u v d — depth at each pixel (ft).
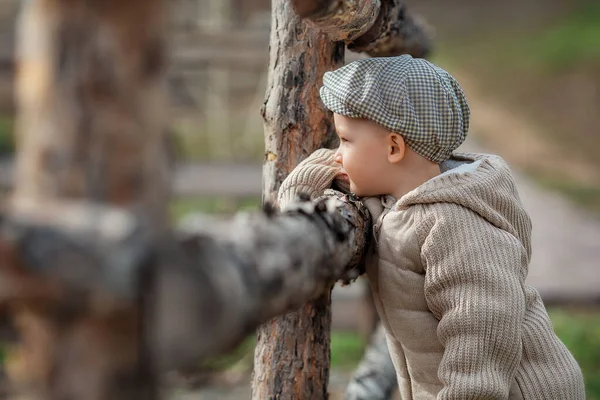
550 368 5.29
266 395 5.66
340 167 5.57
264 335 5.66
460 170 5.41
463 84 47.85
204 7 31.96
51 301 2.60
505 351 4.88
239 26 30.45
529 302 5.51
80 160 2.71
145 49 2.77
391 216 5.24
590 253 20.68
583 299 15.10
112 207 2.75
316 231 3.81
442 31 57.72
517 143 37.91
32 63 2.75
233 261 2.96
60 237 2.55
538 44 52.47
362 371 8.32
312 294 3.81
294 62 5.63
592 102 43.75
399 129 5.13
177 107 32.78
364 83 5.16
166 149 2.94
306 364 5.60
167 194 2.95
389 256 5.24
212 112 31.19
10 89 32.27
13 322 2.79
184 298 2.70
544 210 26.48
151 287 2.68
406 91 5.13
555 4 58.90
